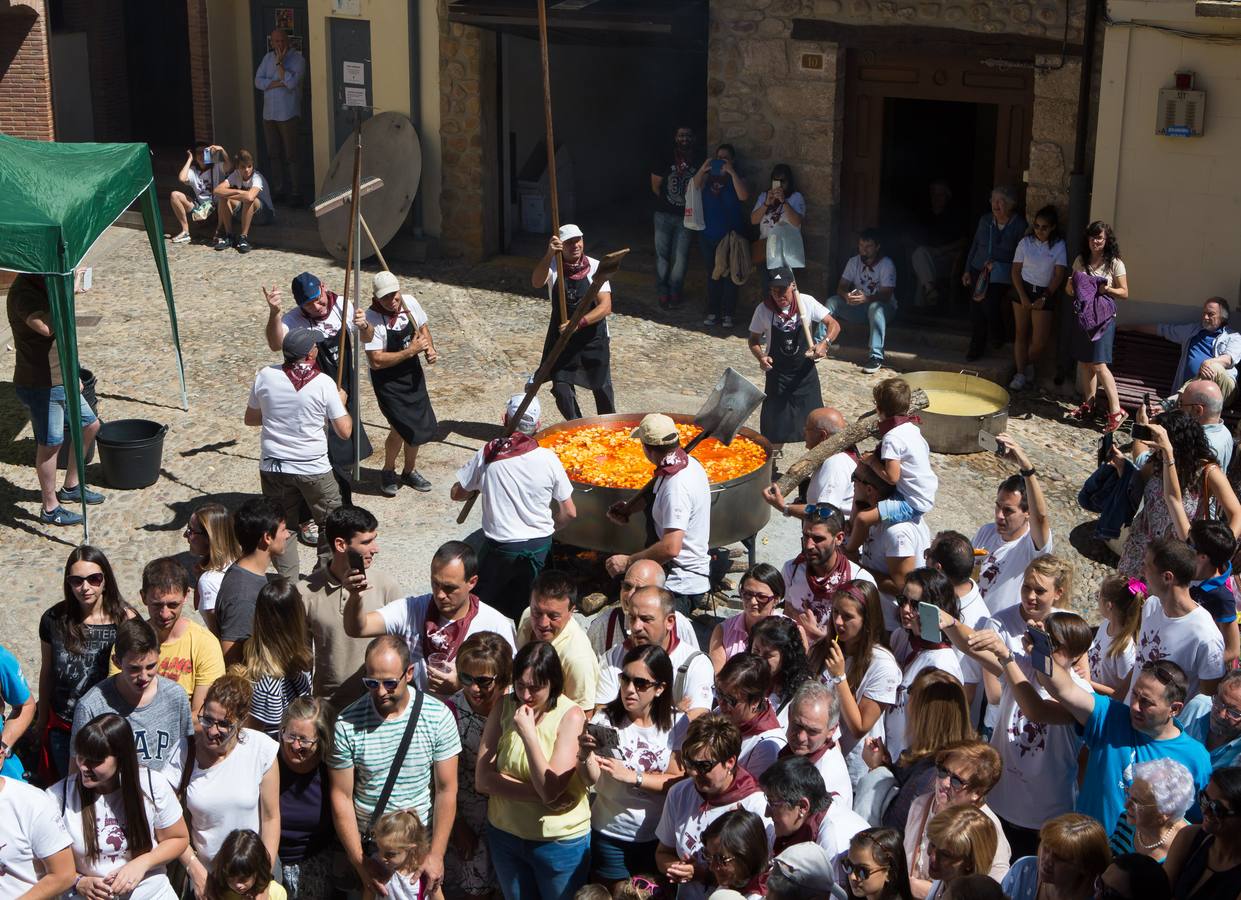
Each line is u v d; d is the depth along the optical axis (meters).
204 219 17.12
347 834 6.09
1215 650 6.59
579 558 9.59
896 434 7.95
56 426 10.24
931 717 5.92
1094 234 12.26
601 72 18.58
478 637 6.18
